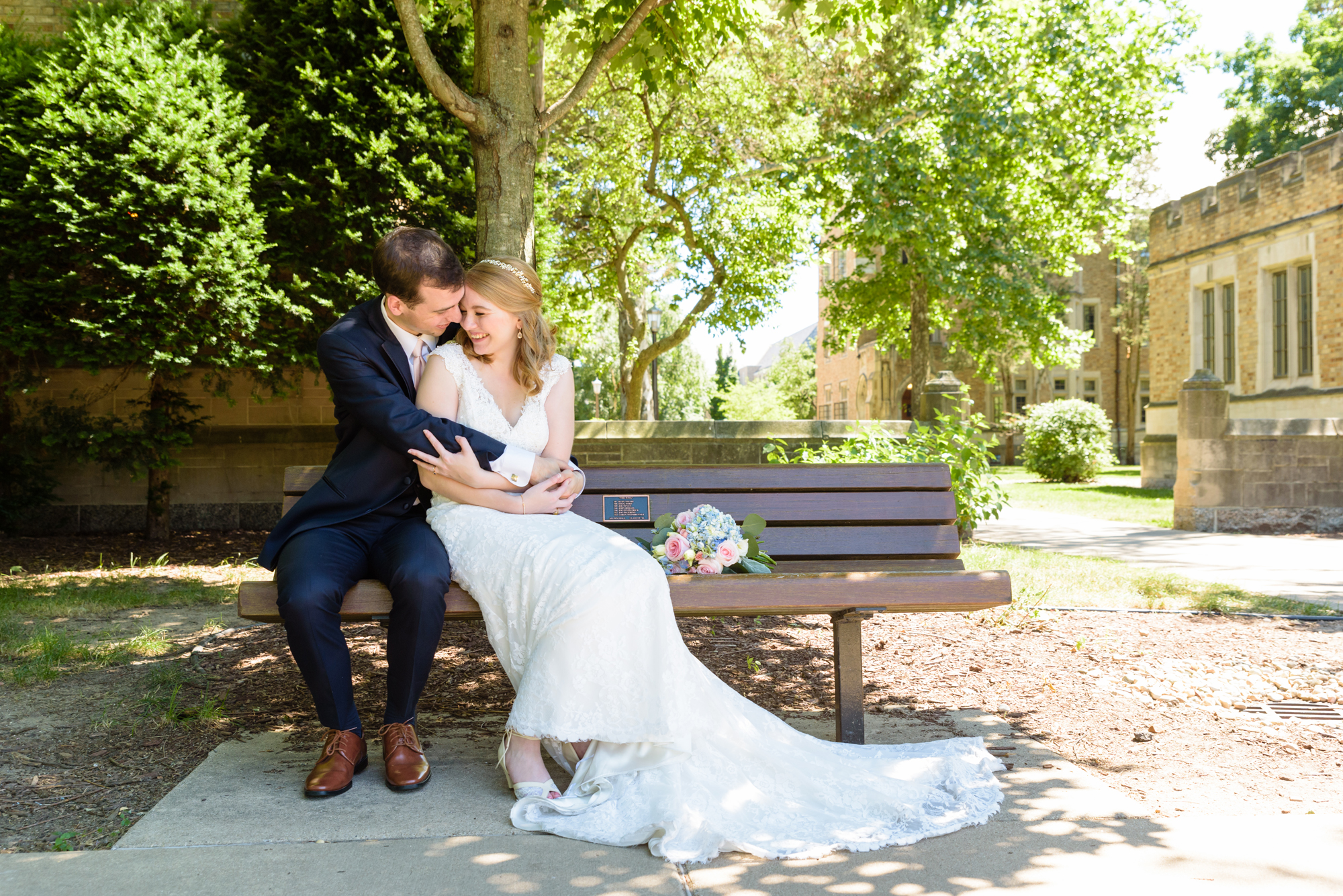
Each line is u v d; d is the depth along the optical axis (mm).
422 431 2816
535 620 2646
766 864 2289
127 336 7301
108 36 7617
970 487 7711
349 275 7910
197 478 9664
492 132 4914
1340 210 17031
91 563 7770
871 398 39156
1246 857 2285
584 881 2156
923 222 15445
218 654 4480
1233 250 20156
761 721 2859
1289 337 18672
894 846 2387
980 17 15430
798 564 3510
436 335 2996
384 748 2797
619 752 2637
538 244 9461
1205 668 4445
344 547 2822
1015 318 17953
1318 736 3449
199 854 2264
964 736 3395
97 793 2734
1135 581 7172
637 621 2598
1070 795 2754
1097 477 23719
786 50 14266
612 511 3510
